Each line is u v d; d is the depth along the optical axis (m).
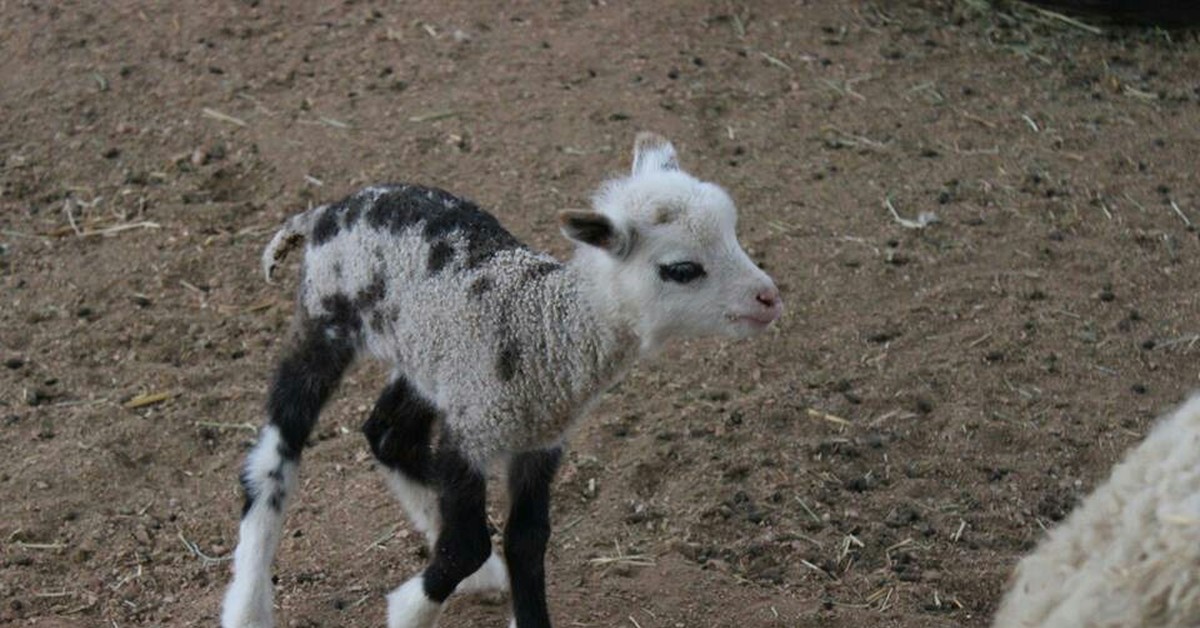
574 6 13.40
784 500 8.45
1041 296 10.34
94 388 9.20
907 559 8.05
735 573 7.89
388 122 11.69
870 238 10.83
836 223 10.95
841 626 7.50
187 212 10.82
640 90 12.26
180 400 9.11
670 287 6.46
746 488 8.54
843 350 9.77
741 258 6.51
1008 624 5.47
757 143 11.77
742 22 13.37
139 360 9.48
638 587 7.72
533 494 6.89
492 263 6.77
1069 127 12.28
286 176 11.12
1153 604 5.02
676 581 7.76
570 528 8.20
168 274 10.26
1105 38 13.65
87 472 8.43
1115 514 5.36
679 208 6.45
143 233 10.63
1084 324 10.09
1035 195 11.41
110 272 10.27
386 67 12.35
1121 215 11.23
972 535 8.26
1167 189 11.55
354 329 7.17
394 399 7.46
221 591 7.65
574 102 12.02
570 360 6.63
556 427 6.76
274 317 9.89
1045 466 8.81
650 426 9.03
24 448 8.62
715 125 11.94
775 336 9.85
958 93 12.66
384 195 7.12
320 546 7.99
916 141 11.98
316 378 7.31
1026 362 9.71
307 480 8.51
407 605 6.79
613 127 11.73
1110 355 9.80
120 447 8.66
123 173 11.20
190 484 8.45
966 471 8.76
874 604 7.70
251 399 9.13
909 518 8.35
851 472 8.72
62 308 9.91
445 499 6.80
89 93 11.94
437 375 6.84
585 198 10.84
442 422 6.87
